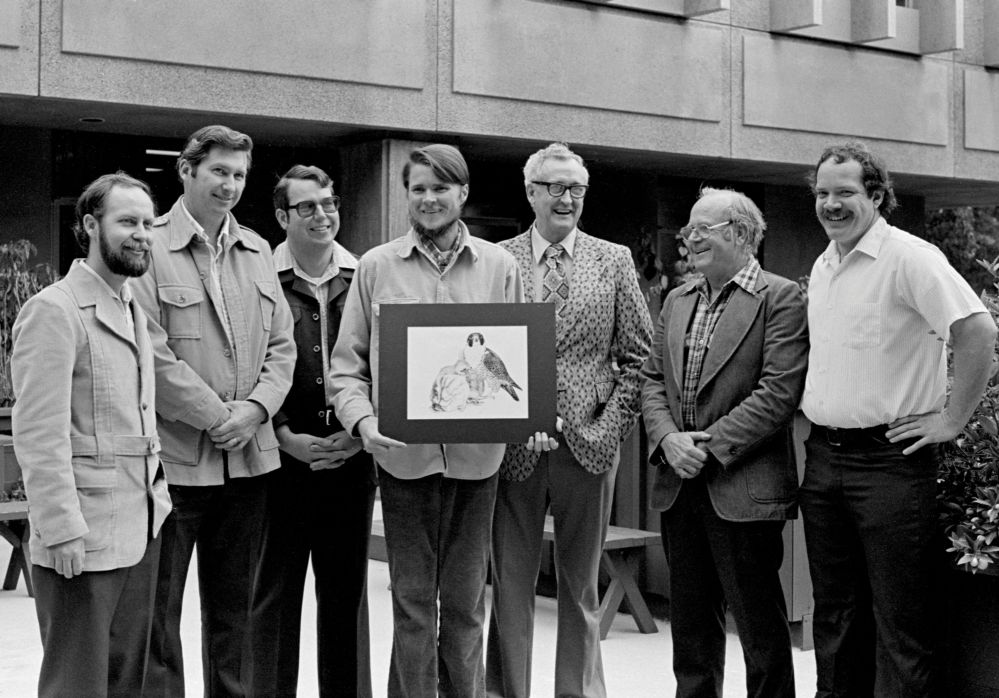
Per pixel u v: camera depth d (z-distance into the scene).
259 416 4.82
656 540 7.63
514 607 5.45
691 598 5.16
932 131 15.50
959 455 4.98
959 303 4.47
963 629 4.91
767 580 4.98
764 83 14.06
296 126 11.71
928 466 4.64
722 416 4.98
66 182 13.18
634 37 13.12
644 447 8.46
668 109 13.38
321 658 5.38
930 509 4.63
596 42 12.86
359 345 5.04
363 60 11.52
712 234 5.00
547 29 12.54
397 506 4.93
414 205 4.99
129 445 4.29
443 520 5.02
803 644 7.07
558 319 5.41
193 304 4.78
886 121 15.09
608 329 5.49
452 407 4.80
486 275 5.11
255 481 4.93
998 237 21.39
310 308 5.37
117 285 4.35
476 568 5.04
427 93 11.91
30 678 6.41
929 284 4.48
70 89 10.29
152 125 11.80
